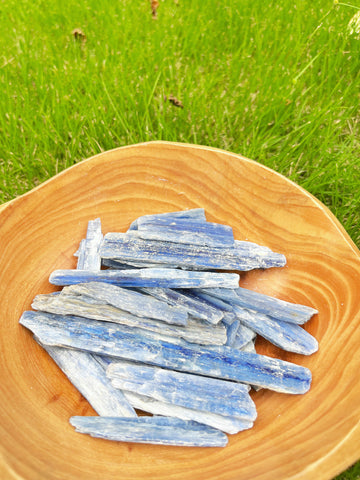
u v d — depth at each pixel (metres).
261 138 0.21
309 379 0.12
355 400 0.11
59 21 0.25
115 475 0.10
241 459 0.11
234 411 0.12
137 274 0.14
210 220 0.16
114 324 0.13
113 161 0.16
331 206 0.19
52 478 0.10
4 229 0.14
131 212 0.16
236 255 0.14
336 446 0.10
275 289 0.15
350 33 0.22
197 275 0.14
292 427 0.11
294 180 0.20
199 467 0.11
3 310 0.13
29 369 0.12
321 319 0.13
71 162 0.20
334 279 0.14
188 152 0.16
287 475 0.10
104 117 0.20
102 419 0.11
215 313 0.13
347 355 0.12
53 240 0.15
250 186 0.15
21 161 0.20
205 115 0.21
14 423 0.11
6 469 0.10
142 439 0.11
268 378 0.12
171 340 0.13
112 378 0.12
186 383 0.12
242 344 0.13
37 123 0.20
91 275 0.14
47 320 0.13
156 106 0.21
